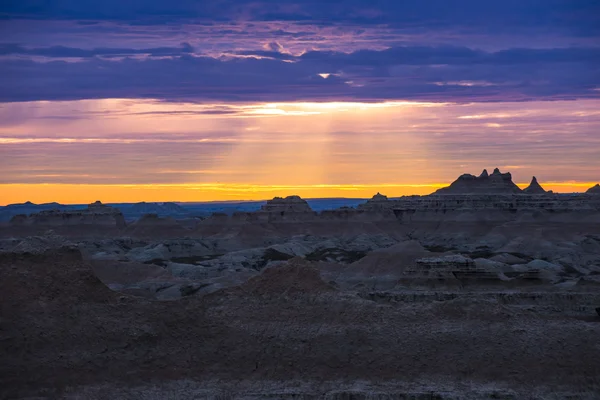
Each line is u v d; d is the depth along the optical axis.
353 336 103.50
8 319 101.69
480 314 107.25
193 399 95.19
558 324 107.62
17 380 96.50
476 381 98.69
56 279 107.25
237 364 101.56
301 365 100.88
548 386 97.94
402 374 99.62
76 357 99.75
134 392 96.88
